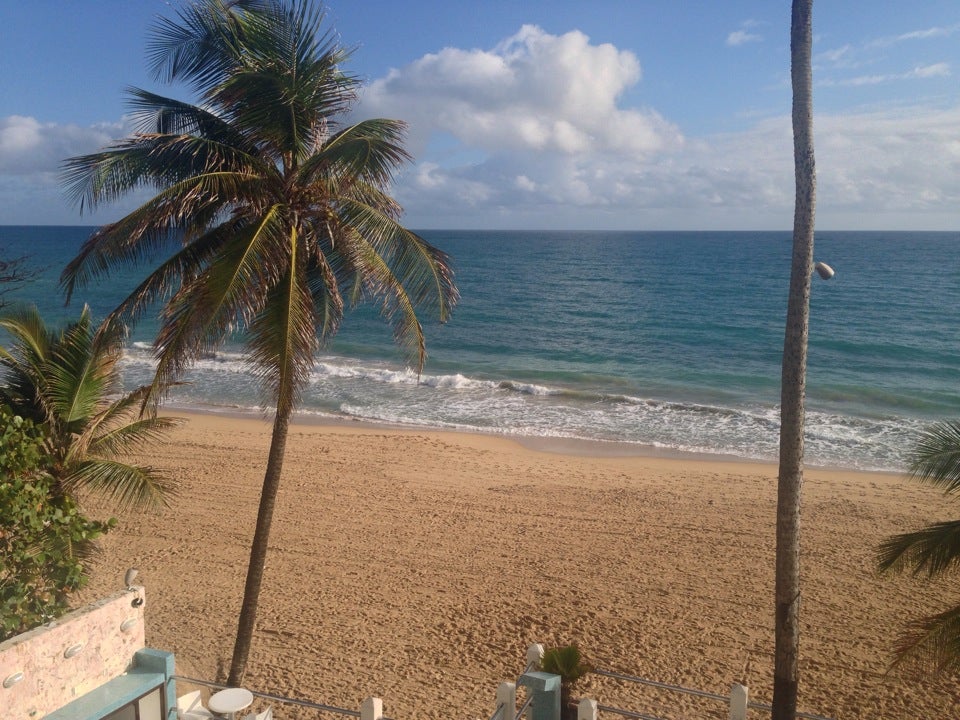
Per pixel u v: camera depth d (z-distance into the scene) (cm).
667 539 1456
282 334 750
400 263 868
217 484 1739
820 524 1544
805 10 629
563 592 1230
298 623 1113
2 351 952
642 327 4994
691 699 926
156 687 653
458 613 1155
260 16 771
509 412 2620
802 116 632
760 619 1141
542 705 684
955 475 803
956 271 8775
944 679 969
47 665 587
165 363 717
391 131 823
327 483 1764
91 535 809
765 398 2952
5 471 734
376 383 3069
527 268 9906
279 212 786
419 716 880
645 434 2350
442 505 1634
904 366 3650
